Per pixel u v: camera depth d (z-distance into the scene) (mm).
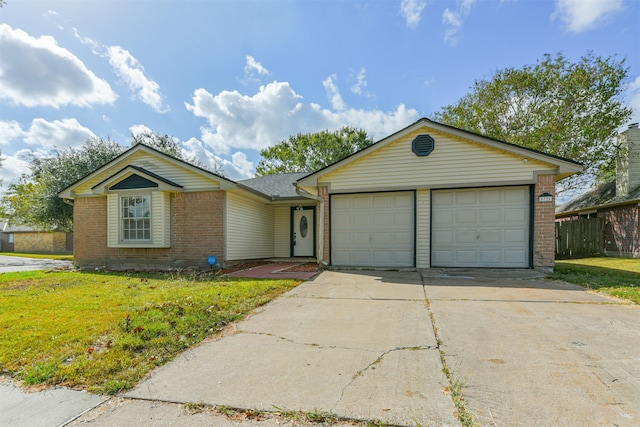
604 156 15523
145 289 6121
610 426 1854
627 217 12469
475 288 5953
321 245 9203
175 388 2424
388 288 6117
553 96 16484
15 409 2184
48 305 4781
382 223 8891
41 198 17406
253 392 2338
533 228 7848
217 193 9992
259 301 5059
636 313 4191
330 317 4250
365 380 2479
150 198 10102
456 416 1981
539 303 4766
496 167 8055
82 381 2531
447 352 2986
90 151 18703
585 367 2633
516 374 2523
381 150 8812
